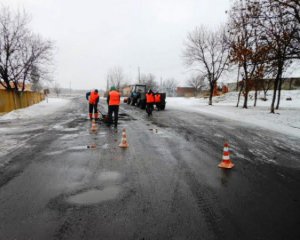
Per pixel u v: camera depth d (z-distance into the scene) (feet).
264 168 21.13
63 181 17.35
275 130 43.06
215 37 112.68
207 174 19.25
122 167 20.61
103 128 41.83
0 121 51.70
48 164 21.26
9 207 13.48
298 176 19.26
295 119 56.65
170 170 20.02
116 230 11.33
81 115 64.28
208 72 114.62
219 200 14.69
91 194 15.23
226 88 183.42
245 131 41.37
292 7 42.96
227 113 73.72
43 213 12.84
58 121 51.55
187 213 13.00
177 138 33.88
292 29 47.16
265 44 47.32
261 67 50.08
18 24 79.82
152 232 11.21
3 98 63.52
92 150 26.37
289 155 25.79
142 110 80.28
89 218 12.36
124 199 14.56
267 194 15.74
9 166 20.67
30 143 29.73
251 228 11.74
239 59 55.72
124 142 28.19
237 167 21.24
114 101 43.93
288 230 11.64
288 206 14.12
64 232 11.14
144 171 19.66
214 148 28.19
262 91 152.25
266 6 44.98
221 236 11.02
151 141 31.50
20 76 82.23
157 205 13.85
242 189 16.44
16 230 11.29
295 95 137.59
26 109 76.74
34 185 16.60
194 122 52.37
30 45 83.51
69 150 26.32
